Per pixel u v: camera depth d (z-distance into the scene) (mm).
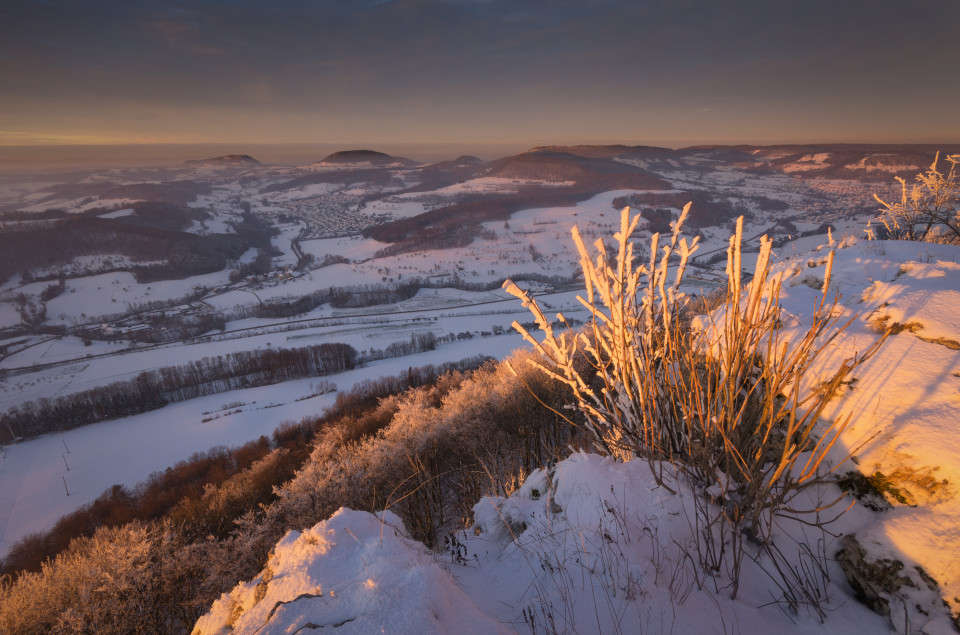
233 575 18906
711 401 3082
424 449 21094
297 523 19953
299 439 58281
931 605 2238
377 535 2842
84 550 23844
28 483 71812
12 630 17766
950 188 9234
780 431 3400
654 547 2787
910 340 3238
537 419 19719
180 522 29188
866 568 2510
